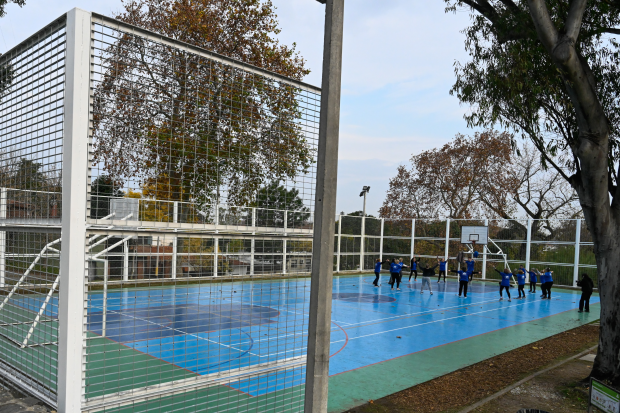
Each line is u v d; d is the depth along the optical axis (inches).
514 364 361.7
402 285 956.6
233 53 853.2
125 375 269.0
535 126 382.9
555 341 455.8
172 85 150.4
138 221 137.2
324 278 122.9
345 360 366.0
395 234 1189.1
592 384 206.5
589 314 637.3
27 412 128.0
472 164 1441.9
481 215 1469.0
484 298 796.6
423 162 1505.9
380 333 476.4
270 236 173.9
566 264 949.2
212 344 366.3
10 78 158.7
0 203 159.9
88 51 124.0
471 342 445.7
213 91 159.9
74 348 122.8
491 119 403.5
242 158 180.1
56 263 198.5
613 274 294.0
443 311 636.7
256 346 362.3
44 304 145.3
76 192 121.6
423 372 337.4
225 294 606.2
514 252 1029.8
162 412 205.2
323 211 122.2
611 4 327.0
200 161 176.9
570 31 265.9
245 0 853.8
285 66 888.9
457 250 1116.5
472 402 271.0
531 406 261.9
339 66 124.4
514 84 365.4
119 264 443.2
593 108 281.3
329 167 123.0
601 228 294.2
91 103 125.9
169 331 400.8
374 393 287.1
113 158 168.7
